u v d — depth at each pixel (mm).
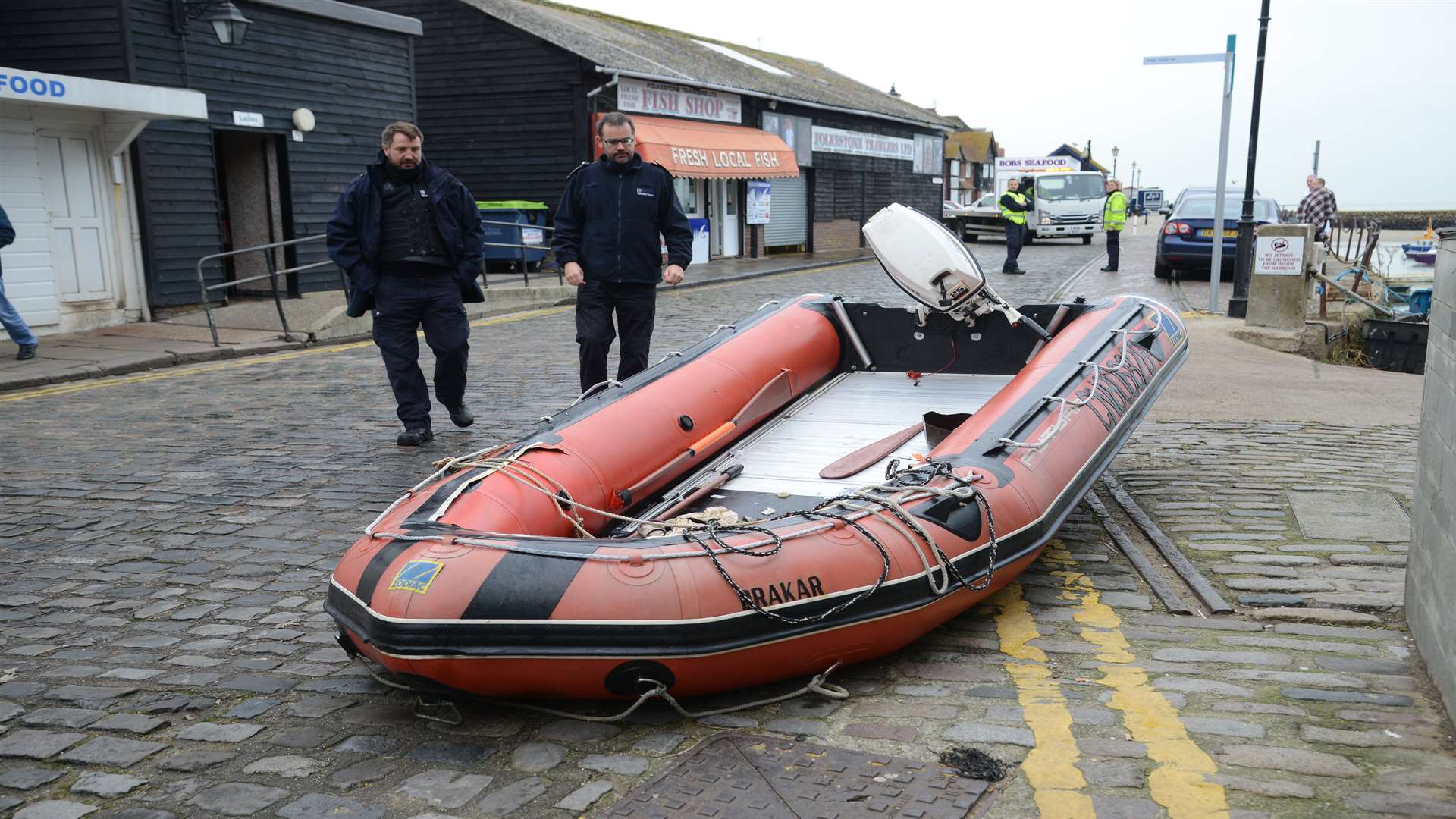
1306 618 3811
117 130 12289
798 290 17266
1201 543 4645
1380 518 4898
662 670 3014
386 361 6680
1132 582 4270
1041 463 3994
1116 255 19469
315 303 14586
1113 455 4441
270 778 2855
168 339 11516
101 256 12430
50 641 3852
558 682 3055
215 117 14016
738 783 2768
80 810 2709
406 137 6246
